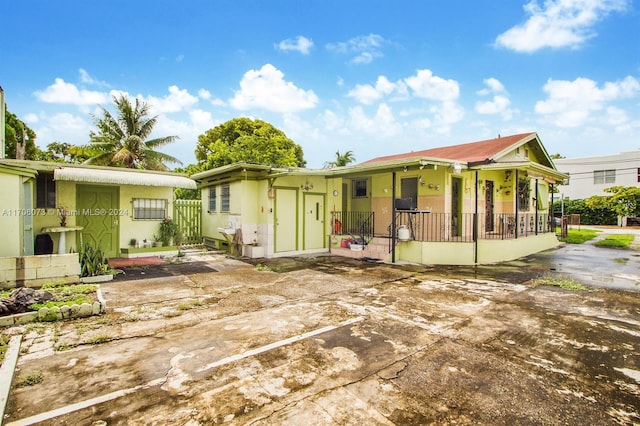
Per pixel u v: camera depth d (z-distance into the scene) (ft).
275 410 8.91
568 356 12.42
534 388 10.18
